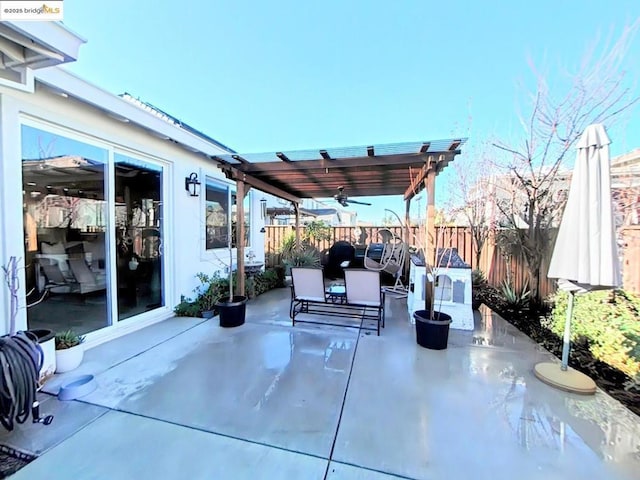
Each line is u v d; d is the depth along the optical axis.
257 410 2.61
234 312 4.79
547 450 2.16
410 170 5.23
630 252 3.94
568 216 3.00
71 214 4.01
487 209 7.24
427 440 2.25
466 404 2.71
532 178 5.38
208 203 6.48
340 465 2.01
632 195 4.69
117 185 4.45
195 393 2.86
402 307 6.23
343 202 9.05
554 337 4.36
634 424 2.46
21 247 3.19
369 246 9.34
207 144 5.97
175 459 2.05
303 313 5.61
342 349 3.95
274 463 2.02
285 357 3.69
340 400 2.76
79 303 4.10
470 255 8.37
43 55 2.48
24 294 3.20
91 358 3.61
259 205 8.84
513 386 3.02
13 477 1.89
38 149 3.46
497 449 2.17
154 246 5.17
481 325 5.01
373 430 2.36
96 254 4.30
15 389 2.12
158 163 5.20
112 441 2.21
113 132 4.27
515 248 5.99
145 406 2.64
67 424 2.39
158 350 3.87
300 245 9.68
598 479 1.92
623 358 3.22
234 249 7.34
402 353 3.83
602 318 3.70
